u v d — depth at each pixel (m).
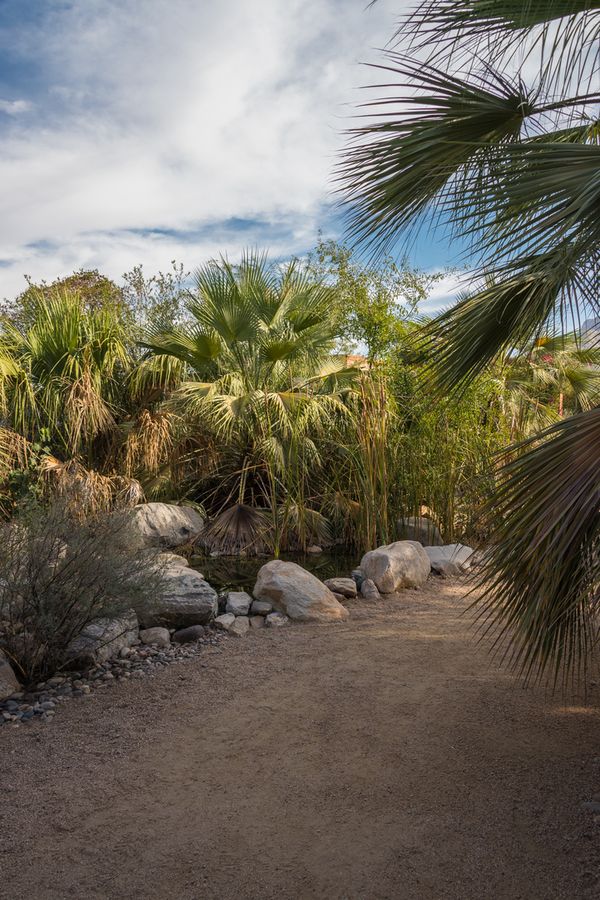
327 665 3.76
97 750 2.78
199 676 3.64
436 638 4.20
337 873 1.93
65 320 7.46
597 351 3.63
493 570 2.40
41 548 3.55
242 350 7.71
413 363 3.18
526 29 2.41
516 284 2.66
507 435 7.04
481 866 1.94
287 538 7.05
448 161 2.66
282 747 2.78
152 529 6.61
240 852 2.04
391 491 7.03
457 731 2.86
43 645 3.59
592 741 2.71
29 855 2.04
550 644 2.36
